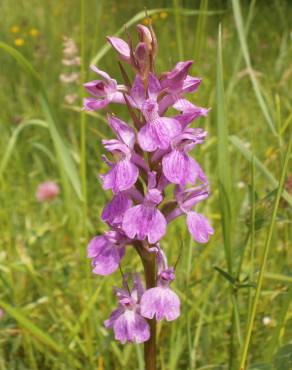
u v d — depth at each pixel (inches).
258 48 28.5
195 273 12.4
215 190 14.9
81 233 15.3
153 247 7.1
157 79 6.7
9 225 14.4
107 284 12.2
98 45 28.7
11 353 11.9
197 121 11.4
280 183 7.3
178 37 10.7
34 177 19.8
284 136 17.9
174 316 7.0
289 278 8.8
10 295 12.2
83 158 10.6
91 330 11.7
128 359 11.6
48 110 10.5
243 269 12.7
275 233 13.8
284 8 33.3
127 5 33.2
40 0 41.0
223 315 11.9
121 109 22.4
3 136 20.7
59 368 11.2
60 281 13.3
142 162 7.0
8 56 29.0
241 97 23.0
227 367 9.8
